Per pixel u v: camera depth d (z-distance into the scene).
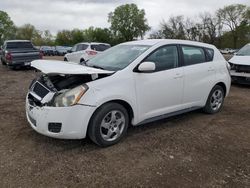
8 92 8.42
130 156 4.04
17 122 5.36
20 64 15.02
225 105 7.04
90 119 4.09
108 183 3.37
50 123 3.97
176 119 5.73
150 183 3.39
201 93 5.67
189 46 5.53
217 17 76.44
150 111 4.78
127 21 92.19
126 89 4.34
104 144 4.25
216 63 6.02
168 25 73.50
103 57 5.26
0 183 3.33
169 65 5.05
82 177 3.48
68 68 4.17
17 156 3.98
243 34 77.19
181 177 3.54
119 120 4.39
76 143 4.42
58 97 4.00
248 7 76.38
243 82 9.72
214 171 3.70
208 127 5.32
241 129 5.29
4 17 94.75
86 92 3.98
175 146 4.41
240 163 3.94
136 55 4.74
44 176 3.49
